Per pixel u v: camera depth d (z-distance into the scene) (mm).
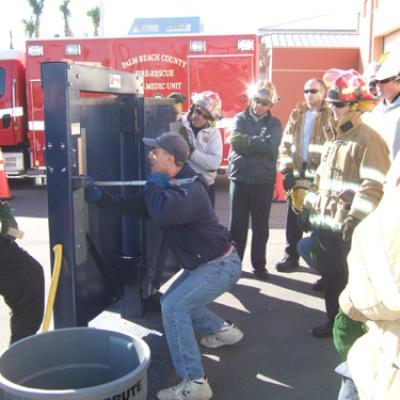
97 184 3559
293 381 3570
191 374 3221
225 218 8367
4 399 2287
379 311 1614
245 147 5168
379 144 3645
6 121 10734
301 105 5320
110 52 9938
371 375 1751
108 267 3932
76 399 2146
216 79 9828
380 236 1639
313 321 4488
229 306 4797
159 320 4441
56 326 3373
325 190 3920
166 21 11859
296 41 14008
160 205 3076
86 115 3500
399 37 10945
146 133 4262
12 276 3303
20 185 12070
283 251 6539
